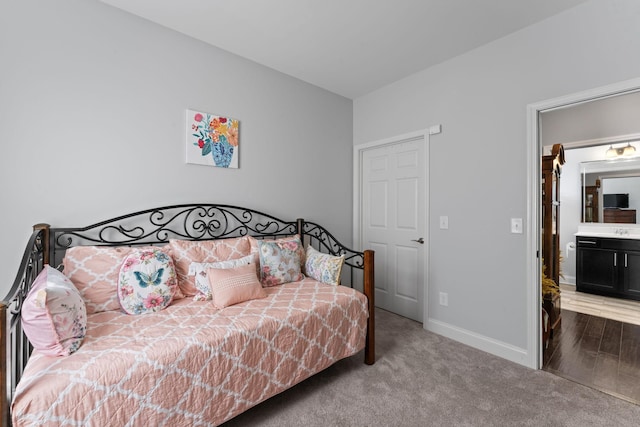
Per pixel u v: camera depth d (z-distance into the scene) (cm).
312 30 221
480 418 160
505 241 227
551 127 321
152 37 212
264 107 276
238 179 260
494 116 233
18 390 101
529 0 186
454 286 260
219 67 246
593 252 400
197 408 133
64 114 180
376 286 347
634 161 402
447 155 264
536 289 212
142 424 118
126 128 202
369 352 216
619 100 264
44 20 173
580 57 191
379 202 341
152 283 172
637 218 399
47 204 175
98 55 191
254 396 152
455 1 188
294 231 301
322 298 198
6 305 94
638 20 171
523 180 217
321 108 325
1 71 162
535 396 179
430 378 199
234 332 147
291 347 168
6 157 164
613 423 156
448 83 263
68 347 119
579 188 445
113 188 198
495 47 232
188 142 229
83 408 106
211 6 195
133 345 128
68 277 164
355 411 166
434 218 275
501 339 229
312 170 317
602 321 304
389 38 230
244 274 195
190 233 232
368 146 340
